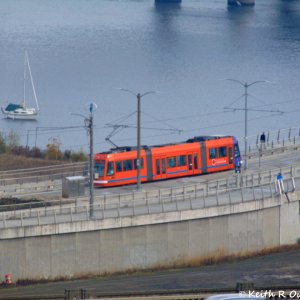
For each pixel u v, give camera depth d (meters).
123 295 188.75
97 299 186.00
